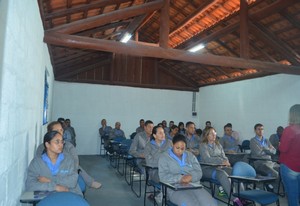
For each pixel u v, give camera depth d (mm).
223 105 8812
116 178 5652
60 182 2465
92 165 7094
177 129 6258
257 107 7398
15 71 1885
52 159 2521
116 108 9359
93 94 9148
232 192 3371
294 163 2740
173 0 6223
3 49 1573
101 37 6895
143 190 4746
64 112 8852
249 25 5676
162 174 3039
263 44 6199
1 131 1545
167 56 4742
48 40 4039
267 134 7023
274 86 6871
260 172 4770
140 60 9617
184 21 6566
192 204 2688
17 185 2125
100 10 4863
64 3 3734
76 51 7113
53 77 8281
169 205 2863
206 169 4078
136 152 4703
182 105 10070
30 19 2541
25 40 2279
